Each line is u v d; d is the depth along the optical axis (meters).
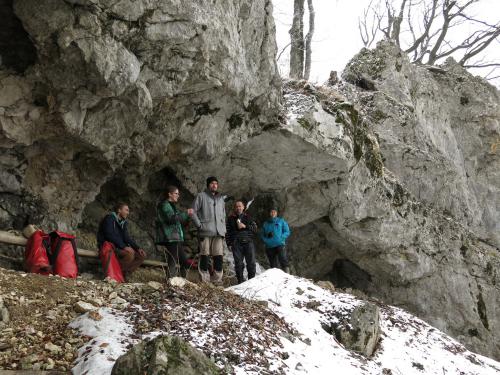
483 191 15.81
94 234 8.78
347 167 9.75
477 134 16.09
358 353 6.64
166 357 4.16
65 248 6.73
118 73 6.12
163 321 5.25
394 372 6.56
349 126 9.87
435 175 13.79
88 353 4.59
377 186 10.89
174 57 6.82
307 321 6.75
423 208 12.16
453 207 14.27
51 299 5.55
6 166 7.10
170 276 7.73
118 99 6.64
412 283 11.99
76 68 6.01
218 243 8.20
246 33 8.18
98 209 8.98
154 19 6.30
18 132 6.57
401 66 14.43
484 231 15.23
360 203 10.52
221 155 9.04
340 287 12.61
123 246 7.40
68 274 6.55
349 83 13.95
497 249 15.31
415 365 7.02
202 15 6.80
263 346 5.41
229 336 5.30
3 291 5.42
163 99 7.22
